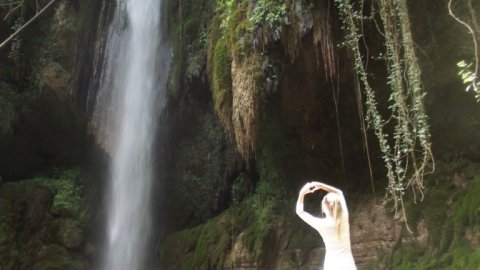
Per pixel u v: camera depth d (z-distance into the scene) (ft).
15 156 51.55
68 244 47.73
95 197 51.44
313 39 30.55
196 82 44.14
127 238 49.42
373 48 30.66
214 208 46.57
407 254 29.43
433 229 29.07
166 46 47.29
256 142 33.40
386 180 32.60
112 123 49.16
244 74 29.55
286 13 28.63
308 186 16.90
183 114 47.11
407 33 25.04
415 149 29.68
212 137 46.47
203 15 43.34
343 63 31.94
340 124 34.14
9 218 47.42
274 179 37.81
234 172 45.06
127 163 49.83
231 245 39.11
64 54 47.39
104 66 49.19
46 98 48.06
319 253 33.91
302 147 35.99
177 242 44.68
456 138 30.09
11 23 49.03
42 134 51.11
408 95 26.78
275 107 34.71
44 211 48.70
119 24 50.44
